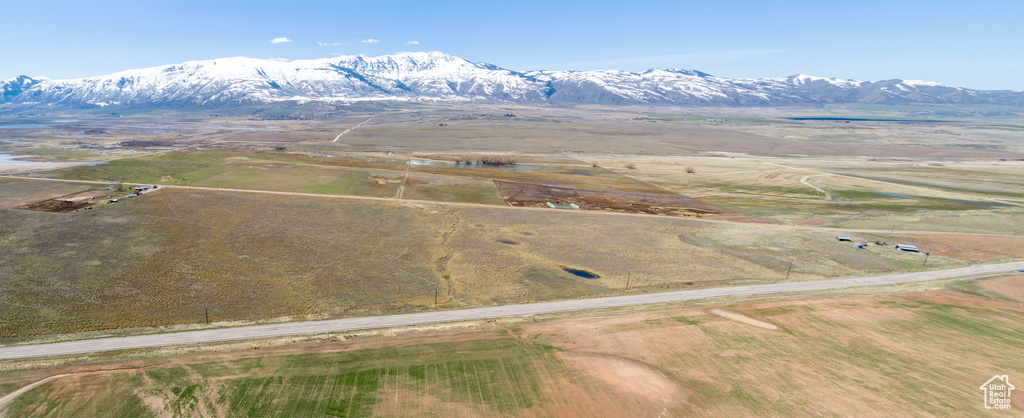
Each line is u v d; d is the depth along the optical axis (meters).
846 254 85.12
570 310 59.91
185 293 59.91
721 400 42.50
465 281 67.94
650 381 44.84
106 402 38.66
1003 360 50.00
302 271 68.56
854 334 54.72
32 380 41.12
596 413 40.38
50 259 67.50
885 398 43.25
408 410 39.41
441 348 49.12
